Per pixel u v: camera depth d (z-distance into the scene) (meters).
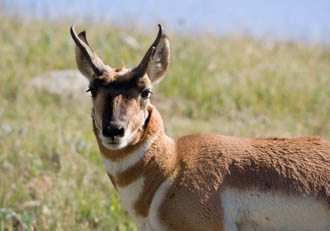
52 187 26.67
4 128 31.09
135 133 18.75
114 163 19.22
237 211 18.59
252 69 45.56
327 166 18.59
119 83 18.88
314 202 18.22
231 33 55.53
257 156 18.92
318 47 56.62
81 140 30.31
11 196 25.83
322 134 34.72
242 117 37.75
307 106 39.78
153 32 54.44
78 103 38.56
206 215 18.53
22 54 44.97
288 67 46.81
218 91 40.94
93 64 19.30
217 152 19.16
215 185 18.64
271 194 18.41
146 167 19.03
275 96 40.44
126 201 19.42
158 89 41.59
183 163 19.08
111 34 51.53
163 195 18.84
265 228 18.64
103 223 24.78
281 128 35.34
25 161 28.59
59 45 47.47
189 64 45.16
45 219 24.39
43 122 34.09
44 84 39.97
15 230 24.39
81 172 27.86
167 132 33.44
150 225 19.16
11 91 39.47
